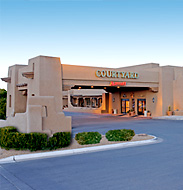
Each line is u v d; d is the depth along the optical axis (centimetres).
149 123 2314
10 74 2686
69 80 2067
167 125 2139
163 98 2877
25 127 1186
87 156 1039
